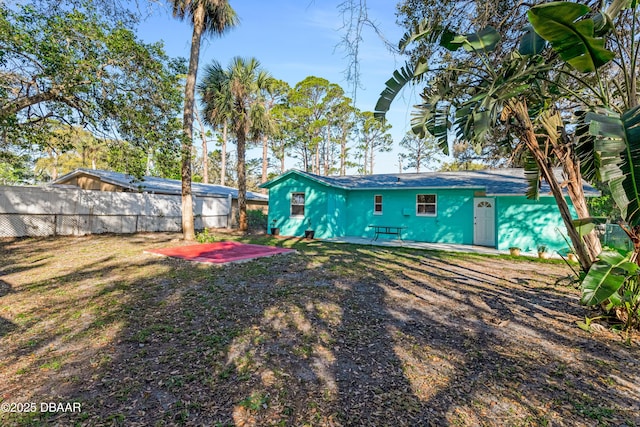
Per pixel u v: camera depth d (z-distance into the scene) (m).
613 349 3.47
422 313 4.59
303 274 6.78
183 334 3.70
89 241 11.23
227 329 3.87
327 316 4.38
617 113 3.23
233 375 2.87
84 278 6.12
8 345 3.36
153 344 3.44
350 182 15.63
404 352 3.37
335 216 14.11
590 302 3.37
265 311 4.50
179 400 2.49
